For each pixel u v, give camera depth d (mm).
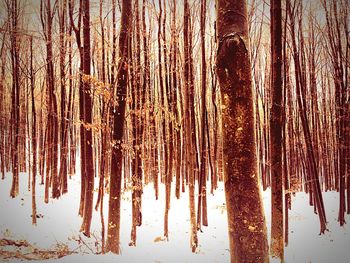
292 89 13391
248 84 2471
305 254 7770
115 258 6504
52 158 12859
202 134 9766
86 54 8523
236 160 2443
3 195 12273
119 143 7020
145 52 10141
